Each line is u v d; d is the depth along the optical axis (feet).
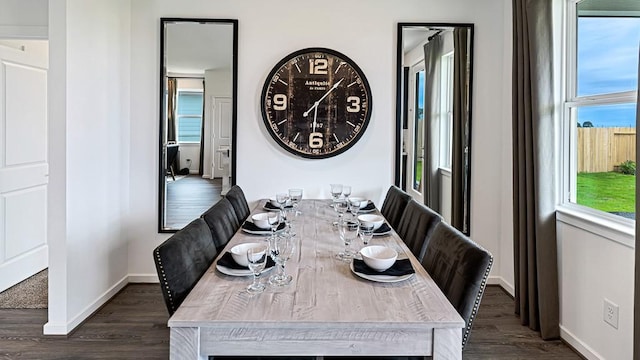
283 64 11.74
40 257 12.76
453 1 11.83
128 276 11.97
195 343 4.32
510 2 11.34
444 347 4.35
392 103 11.97
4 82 11.16
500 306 10.62
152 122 11.84
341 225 7.11
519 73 9.58
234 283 5.35
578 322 8.33
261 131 11.96
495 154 12.03
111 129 10.80
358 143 12.02
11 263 11.56
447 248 5.82
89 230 9.79
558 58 9.08
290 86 11.82
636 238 6.03
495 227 12.14
